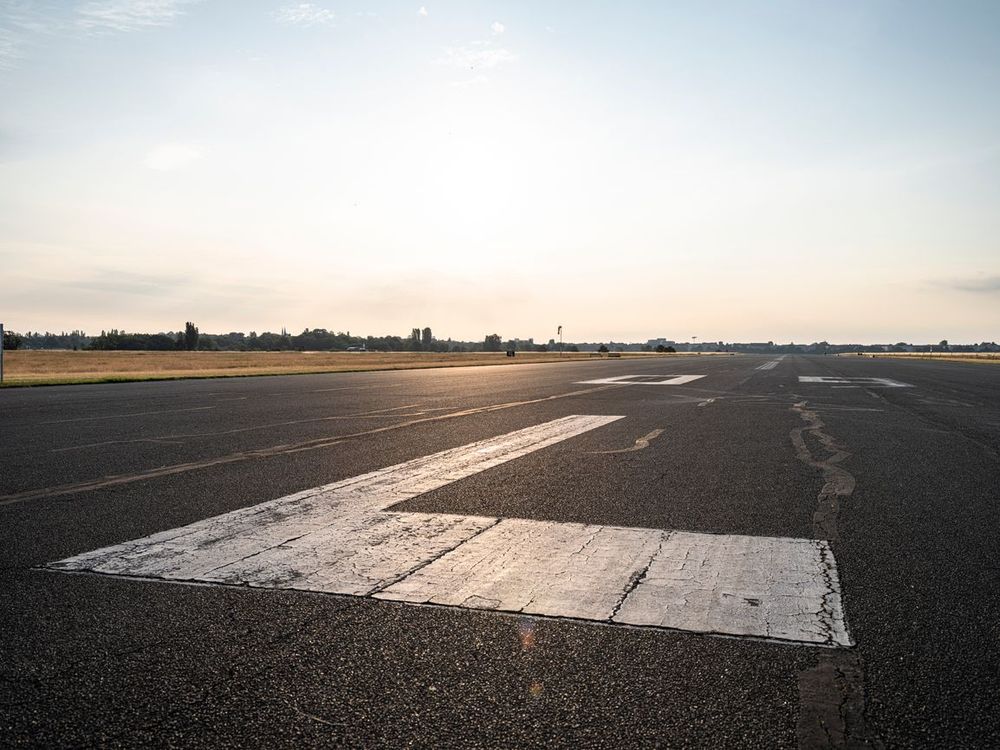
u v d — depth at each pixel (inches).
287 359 2637.8
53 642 104.5
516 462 269.0
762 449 304.8
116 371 1360.7
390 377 1020.5
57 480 232.7
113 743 78.6
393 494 210.1
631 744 78.2
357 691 90.0
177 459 276.5
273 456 284.2
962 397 630.5
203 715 84.4
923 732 81.0
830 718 83.7
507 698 88.1
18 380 890.7
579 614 115.0
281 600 121.6
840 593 125.6
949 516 184.7
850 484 227.3
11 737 79.4
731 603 120.2
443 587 128.1
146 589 127.2
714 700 87.7
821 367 1604.3
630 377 1018.1
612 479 234.5
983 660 99.3
